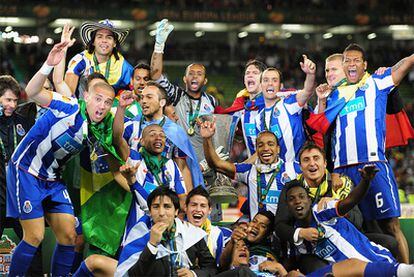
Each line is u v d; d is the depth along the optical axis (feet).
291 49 137.39
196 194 28.48
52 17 121.60
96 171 29.89
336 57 32.04
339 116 31.30
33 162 28.02
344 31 149.07
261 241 30.27
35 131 27.78
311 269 28.30
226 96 122.93
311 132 32.78
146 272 25.71
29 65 118.01
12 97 30.68
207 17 130.72
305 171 29.53
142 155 30.30
